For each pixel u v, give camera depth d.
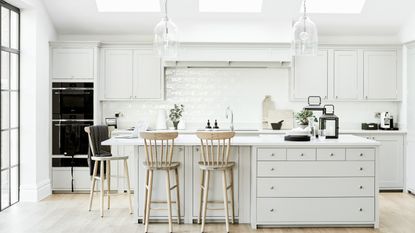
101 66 6.91
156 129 7.12
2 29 5.59
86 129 5.36
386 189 6.82
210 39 7.06
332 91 7.04
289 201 4.74
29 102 6.08
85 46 6.72
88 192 6.74
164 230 4.67
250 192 4.91
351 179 4.74
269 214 4.74
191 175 4.90
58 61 6.70
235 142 4.73
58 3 6.52
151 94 6.98
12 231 4.59
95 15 6.80
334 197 4.75
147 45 6.93
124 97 6.96
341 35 7.32
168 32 4.54
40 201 6.09
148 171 4.75
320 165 4.73
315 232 4.63
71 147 6.70
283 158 4.72
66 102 6.71
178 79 7.33
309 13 6.83
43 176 6.41
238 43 6.83
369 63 7.02
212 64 7.06
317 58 7.03
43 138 6.41
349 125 7.36
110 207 5.73
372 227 4.81
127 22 6.98
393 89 7.03
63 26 6.98
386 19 6.95
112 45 6.91
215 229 4.71
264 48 6.89
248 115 7.36
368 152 4.74
